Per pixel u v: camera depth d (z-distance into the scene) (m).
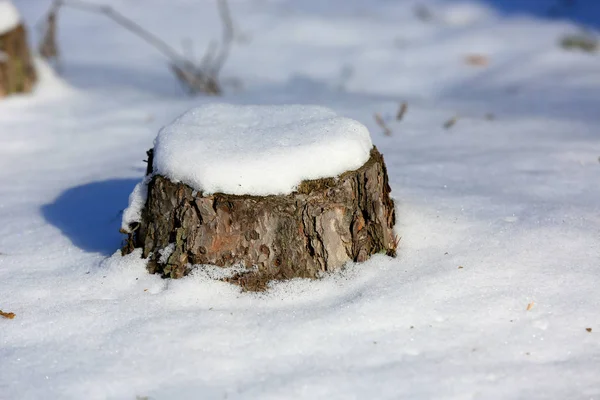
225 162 1.67
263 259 1.69
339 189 1.68
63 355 1.59
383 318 1.63
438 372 1.56
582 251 1.74
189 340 1.60
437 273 1.69
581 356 1.58
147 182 1.74
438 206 1.85
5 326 1.64
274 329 1.62
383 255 1.72
